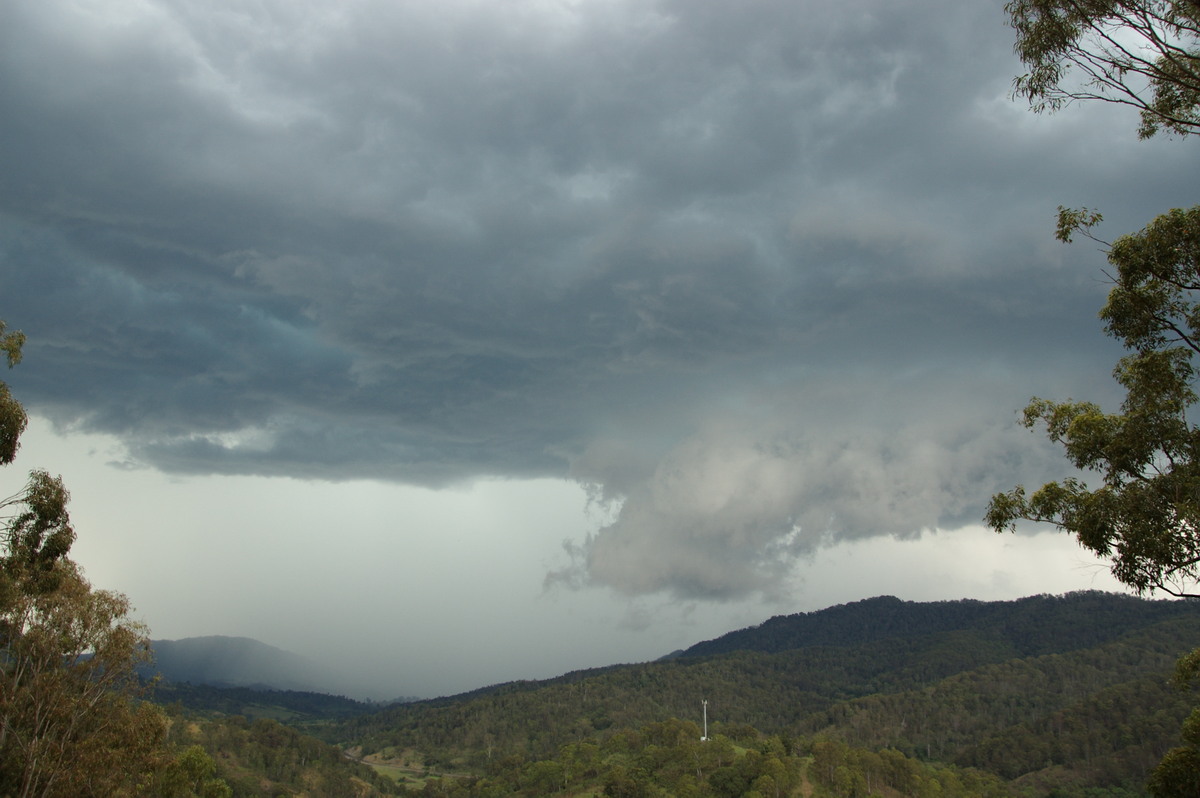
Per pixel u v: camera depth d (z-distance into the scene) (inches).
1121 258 818.2
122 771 1512.1
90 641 1517.0
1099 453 810.8
